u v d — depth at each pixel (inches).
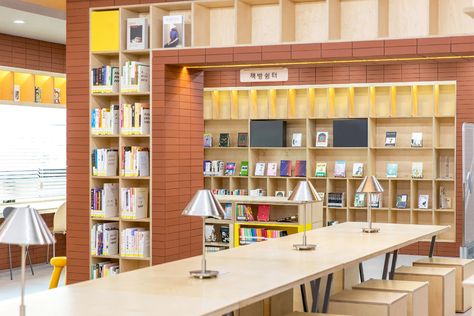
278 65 346.9
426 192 524.4
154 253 350.0
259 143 546.9
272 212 425.4
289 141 553.0
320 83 538.9
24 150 508.7
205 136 565.0
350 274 342.3
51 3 421.4
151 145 349.1
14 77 485.4
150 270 222.5
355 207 526.3
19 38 490.3
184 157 361.1
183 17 345.1
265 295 191.0
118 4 356.2
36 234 153.5
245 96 564.1
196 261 239.6
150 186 350.9
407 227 344.8
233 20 346.9
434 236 361.1
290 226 421.1
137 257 354.9
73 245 368.8
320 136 537.0
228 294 186.9
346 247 272.8
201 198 208.5
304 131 548.7
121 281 204.5
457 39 299.3
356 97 536.4
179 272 218.8
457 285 345.7
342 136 527.2
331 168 543.5
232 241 424.2
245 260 241.3
